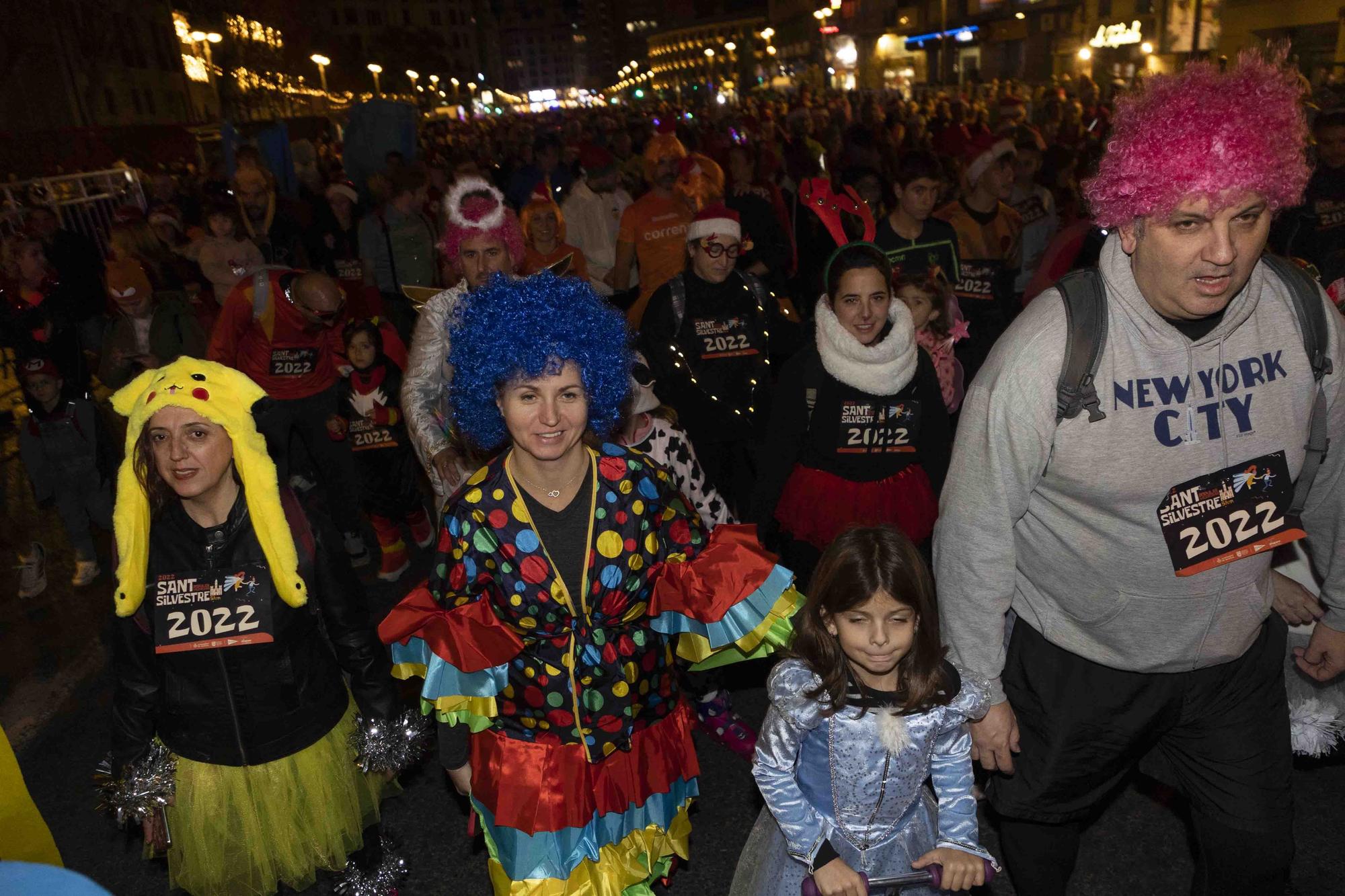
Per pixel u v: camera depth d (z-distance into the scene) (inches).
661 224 290.0
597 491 91.7
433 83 4210.1
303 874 114.1
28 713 181.3
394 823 144.2
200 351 245.3
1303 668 103.9
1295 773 139.3
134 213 314.0
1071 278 86.4
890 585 87.4
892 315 148.3
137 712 106.1
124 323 242.4
